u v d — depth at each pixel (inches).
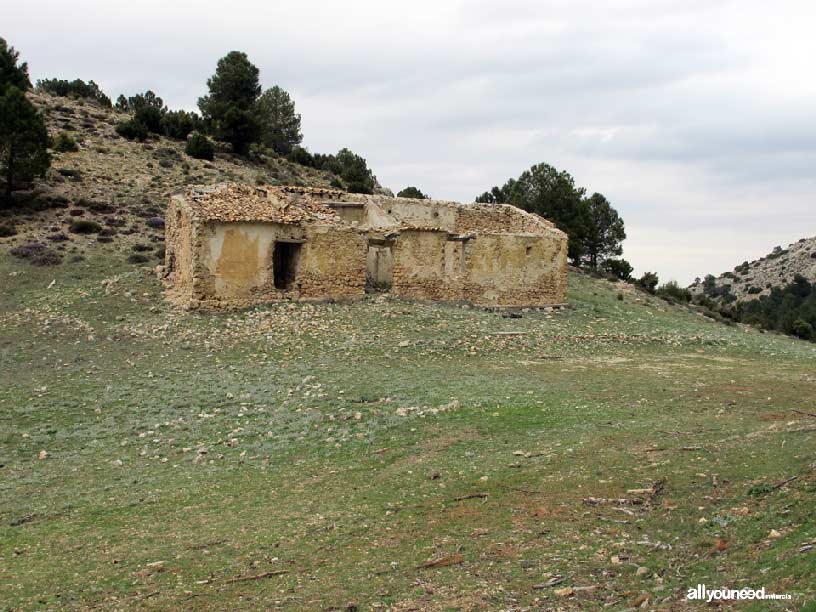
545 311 1675.7
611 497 526.3
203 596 425.7
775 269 5644.7
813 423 700.0
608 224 2888.8
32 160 2095.2
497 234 1652.3
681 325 1738.4
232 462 705.0
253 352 1167.6
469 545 471.2
